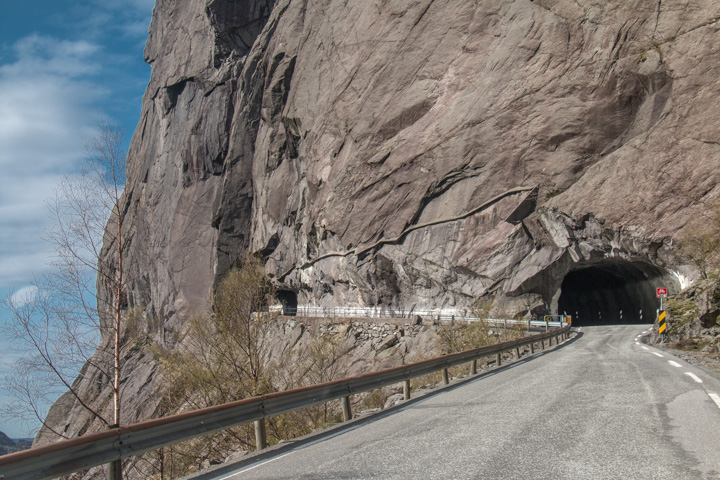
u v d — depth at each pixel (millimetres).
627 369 14117
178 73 85062
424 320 40219
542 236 38531
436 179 44156
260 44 71625
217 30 77375
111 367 16375
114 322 16250
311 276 57781
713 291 21688
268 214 65938
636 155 34844
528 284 38125
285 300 67625
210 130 76062
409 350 38219
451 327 32781
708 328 21438
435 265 42938
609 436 6781
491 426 7742
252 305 18938
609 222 34938
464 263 40906
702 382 11266
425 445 6812
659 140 34188
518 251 39062
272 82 66625
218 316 18625
